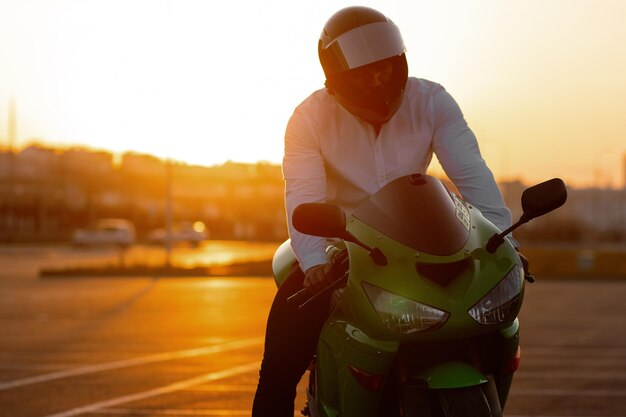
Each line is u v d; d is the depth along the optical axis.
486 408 3.61
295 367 4.52
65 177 124.50
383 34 4.28
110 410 8.66
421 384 3.74
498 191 4.45
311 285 4.12
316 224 3.84
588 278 37.38
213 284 32.78
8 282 34.00
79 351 13.32
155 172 151.50
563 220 145.75
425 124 4.54
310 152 4.57
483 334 3.88
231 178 144.38
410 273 3.76
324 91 4.66
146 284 32.72
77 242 78.06
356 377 3.92
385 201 4.02
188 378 10.66
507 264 3.88
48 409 8.71
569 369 11.61
